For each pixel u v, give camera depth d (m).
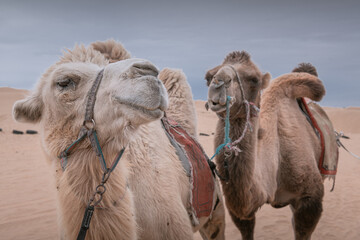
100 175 2.06
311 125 5.32
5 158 15.02
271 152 4.43
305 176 4.59
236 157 3.81
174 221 2.45
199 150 3.27
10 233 6.82
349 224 7.77
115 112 1.98
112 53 3.07
